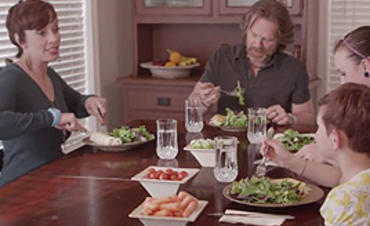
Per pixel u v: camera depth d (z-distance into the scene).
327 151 1.76
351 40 2.11
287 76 3.23
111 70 4.44
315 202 1.86
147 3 4.23
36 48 2.53
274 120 2.95
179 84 4.09
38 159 2.54
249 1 4.01
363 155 1.68
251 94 3.25
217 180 2.10
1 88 2.46
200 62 4.51
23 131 2.35
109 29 4.38
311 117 3.22
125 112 4.27
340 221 1.56
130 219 1.76
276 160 2.04
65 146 3.87
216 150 2.08
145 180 1.97
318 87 4.36
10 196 1.99
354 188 1.57
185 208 1.74
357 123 1.63
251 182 1.93
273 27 3.06
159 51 4.57
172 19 4.19
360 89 1.68
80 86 4.12
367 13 4.23
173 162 2.35
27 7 2.51
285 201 1.82
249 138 2.61
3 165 2.58
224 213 1.79
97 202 1.92
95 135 2.57
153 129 2.95
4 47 3.39
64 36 3.91
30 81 2.56
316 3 4.21
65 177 2.19
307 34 3.94
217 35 4.44
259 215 1.76
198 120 2.84
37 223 1.75
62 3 3.86
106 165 2.33
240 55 3.27
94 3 4.14
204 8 4.11
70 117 2.41
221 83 3.30
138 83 4.19
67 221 1.76
